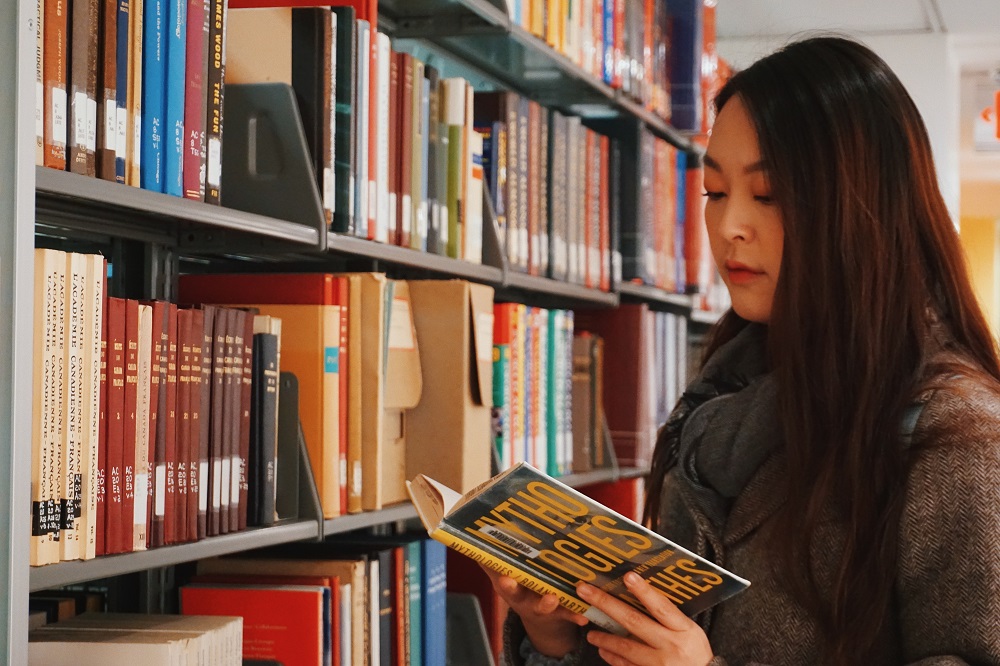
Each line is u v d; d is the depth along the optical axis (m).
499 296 3.12
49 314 1.30
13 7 1.21
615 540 1.14
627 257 3.30
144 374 1.47
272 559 1.96
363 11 1.98
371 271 2.30
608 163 3.18
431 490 1.33
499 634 2.53
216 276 1.90
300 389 1.83
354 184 1.91
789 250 1.26
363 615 1.97
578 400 3.03
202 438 1.60
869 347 1.21
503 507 1.14
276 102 1.81
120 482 1.43
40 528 1.29
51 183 1.28
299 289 1.86
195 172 1.60
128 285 1.84
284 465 1.80
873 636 1.15
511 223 2.59
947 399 1.15
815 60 1.28
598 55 3.02
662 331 3.54
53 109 1.33
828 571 1.21
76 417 1.34
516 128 2.62
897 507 1.16
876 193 1.24
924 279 1.26
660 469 1.57
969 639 1.10
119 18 1.47
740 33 5.93
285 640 1.79
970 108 6.97
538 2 2.66
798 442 1.23
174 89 1.56
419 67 2.14
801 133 1.26
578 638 1.41
